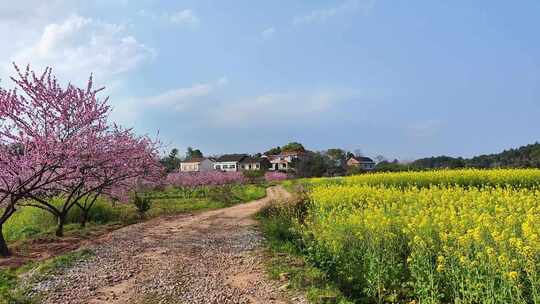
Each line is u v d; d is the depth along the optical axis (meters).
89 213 18.62
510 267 6.02
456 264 6.86
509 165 52.25
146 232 15.26
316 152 102.44
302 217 15.37
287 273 9.00
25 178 12.51
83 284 8.80
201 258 11.06
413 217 9.55
